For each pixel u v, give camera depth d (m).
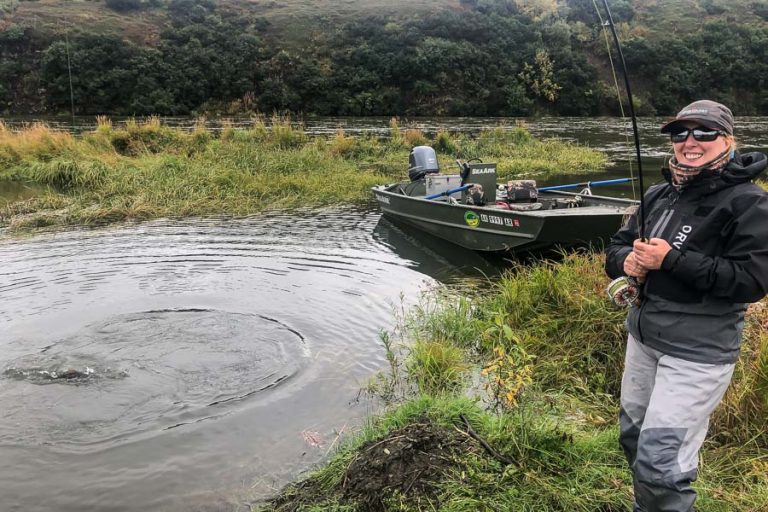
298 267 7.23
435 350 4.52
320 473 3.12
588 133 30.41
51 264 7.29
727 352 2.07
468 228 8.05
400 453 3.00
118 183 12.91
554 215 6.78
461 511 2.66
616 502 2.70
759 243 1.92
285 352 4.73
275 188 13.05
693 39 52.78
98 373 4.32
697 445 2.11
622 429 2.45
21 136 16.75
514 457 3.03
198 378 4.27
